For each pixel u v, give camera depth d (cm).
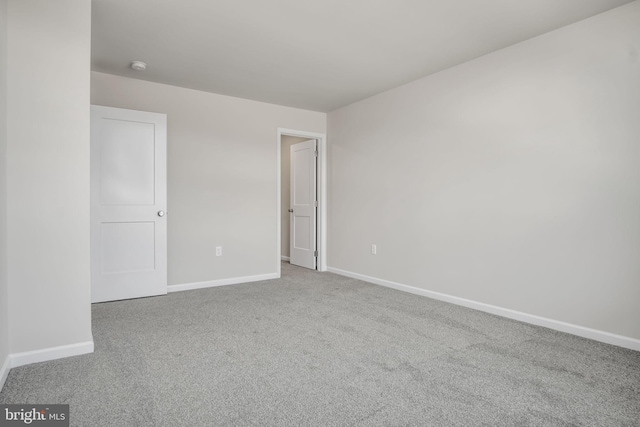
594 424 158
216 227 427
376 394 182
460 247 344
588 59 258
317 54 319
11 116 204
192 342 248
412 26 269
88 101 224
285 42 295
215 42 295
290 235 587
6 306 199
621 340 244
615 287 247
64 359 219
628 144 240
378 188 434
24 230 209
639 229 236
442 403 174
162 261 375
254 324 287
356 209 467
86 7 223
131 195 356
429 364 216
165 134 372
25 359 210
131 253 359
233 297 372
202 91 416
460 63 340
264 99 448
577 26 263
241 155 444
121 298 355
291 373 204
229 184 436
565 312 272
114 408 167
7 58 202
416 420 160
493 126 316
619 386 191
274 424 157
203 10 247
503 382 195
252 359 222
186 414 163
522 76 295
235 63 338
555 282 277
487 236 322
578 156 263
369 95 436
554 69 276
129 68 347
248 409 168
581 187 262
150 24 266
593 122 255
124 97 370
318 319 301
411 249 393
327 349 238
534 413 166
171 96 396
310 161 536
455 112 347
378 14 253
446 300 357
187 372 204
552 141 277
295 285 430
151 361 217
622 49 242
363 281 453
